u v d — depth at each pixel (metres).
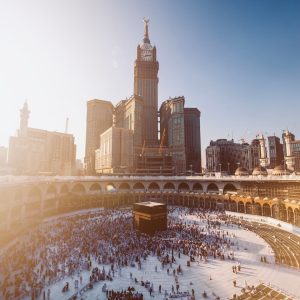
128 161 162.88
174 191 98.25
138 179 99.56
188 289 30.58
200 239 49.81
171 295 28.66
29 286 29.16
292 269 36.47
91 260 38.44
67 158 177.50
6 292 27.31
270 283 32.22
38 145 158.75
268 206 72.50
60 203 76.38
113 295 28.11
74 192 83.06
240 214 75.00
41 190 66.75
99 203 87.06
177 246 45.47
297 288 30.75
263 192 76.50
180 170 196.50
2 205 48.06
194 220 68.44
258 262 39.06
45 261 36.41
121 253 41.31
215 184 94.62
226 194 85.75
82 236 49.22
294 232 56.50
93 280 31.88
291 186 66.81
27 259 36.62
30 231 51.94
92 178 89.81
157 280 32.88
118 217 69.88
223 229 58.97
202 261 39.28
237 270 36.19
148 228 53.16
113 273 34.19
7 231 48.66
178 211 83.25
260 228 60.72
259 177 79.12
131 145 166.00
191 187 98.69
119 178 96.00
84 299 27.77
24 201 58.16
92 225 59.03
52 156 168.75
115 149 159.25
